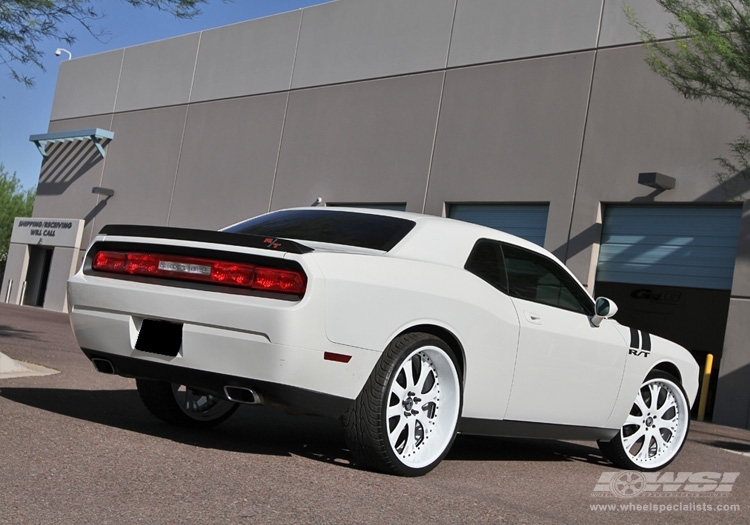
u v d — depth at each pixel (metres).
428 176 18.00
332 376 4.29
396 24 19.28
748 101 10.83
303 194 20.72
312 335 4.20
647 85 14.86
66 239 28.80
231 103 23.30
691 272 14.07
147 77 26.56
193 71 24.80
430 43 18.50
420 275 4.66
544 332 5.31
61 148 29.86
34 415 4.96
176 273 4.52
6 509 3.03
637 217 14.90
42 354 9.62
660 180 14.01
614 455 6.19
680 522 4.32
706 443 8.81
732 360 13.20
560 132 15.95
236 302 4.26
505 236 5.41
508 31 17.09
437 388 4.74
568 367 5.50
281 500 3.61
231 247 4.39
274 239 4.36
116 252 4.77
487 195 16.92
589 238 15.20
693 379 6.61
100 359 4.80
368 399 4.39
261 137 22.16
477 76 17.48
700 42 10.63
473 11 17.80
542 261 5.58
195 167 24.11
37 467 3.69
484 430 5.15
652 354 6.22
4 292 31.80
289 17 21.98
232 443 4.95
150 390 5.23
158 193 25.28
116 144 27.39
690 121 14.21
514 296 5.23
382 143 19.06
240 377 4.27
